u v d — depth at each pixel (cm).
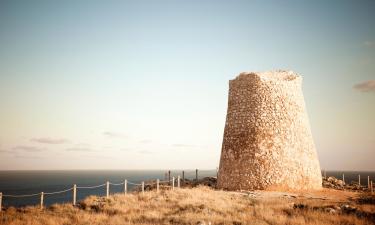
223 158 2805
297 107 2716
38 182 11688
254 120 2653
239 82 2811
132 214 1681
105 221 1554
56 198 5481
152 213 1670
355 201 1895
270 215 1541
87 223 1509
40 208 1917
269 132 2598
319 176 2719
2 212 1770
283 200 1938
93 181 12200
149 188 2927
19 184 10275
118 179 14088
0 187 8606
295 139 2616
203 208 1759
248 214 1599
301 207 1723
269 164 2530
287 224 1388
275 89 2683
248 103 2717
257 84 2706
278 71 2869
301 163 2580
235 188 2616
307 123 2789
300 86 2823
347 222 1402
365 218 1457
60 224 1512
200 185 2973
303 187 2536
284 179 2498
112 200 2034
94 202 2000
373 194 2184
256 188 2519
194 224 1423
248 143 2631
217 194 2227
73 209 1873
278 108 2647
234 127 2766
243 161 2620
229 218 1523
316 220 1409
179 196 2158
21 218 1653
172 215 1636
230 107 2861
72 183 10731
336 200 1973
